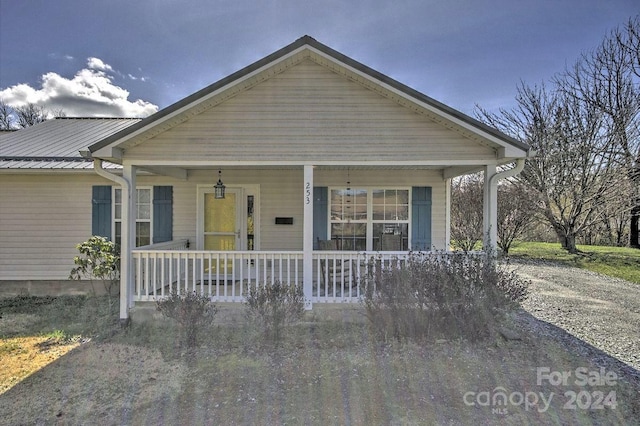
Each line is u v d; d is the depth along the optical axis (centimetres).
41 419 339
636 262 1284
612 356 471
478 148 584
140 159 586
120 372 438
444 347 494
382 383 401
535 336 539
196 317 525
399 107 589
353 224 841
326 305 595
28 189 812
